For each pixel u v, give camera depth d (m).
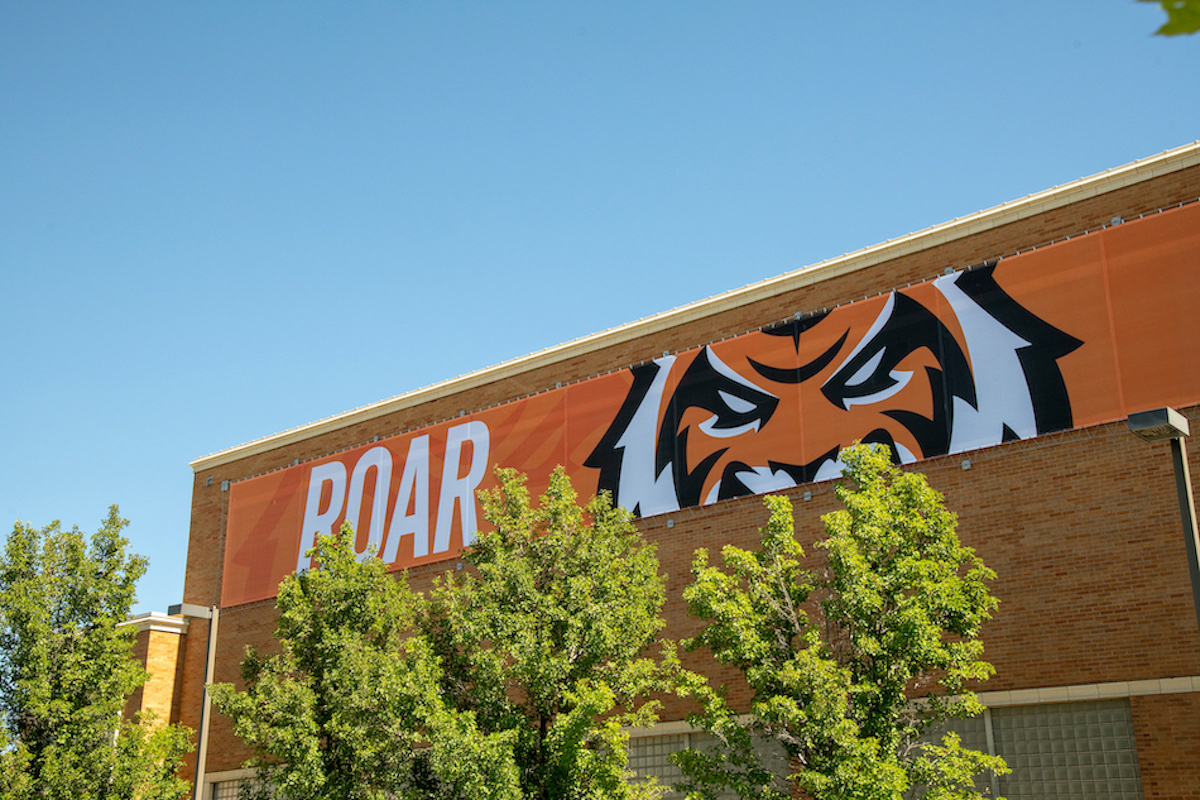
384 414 34.09
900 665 16.59
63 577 25.91
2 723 24.16
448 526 31.17
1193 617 19.36
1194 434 20.16
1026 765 20.52
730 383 26.73
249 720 22.53
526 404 30.62
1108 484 20.89
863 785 15.20
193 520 38.25
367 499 33.38
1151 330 21.11
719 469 26.25
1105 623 20.25
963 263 23.97
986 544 21.98
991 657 21.30
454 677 20.56
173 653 36.00
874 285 25.19
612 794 18.05
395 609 23.33
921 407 23.58
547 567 20.61
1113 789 19.56
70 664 24.89
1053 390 21.95
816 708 15.79
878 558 17.33
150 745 25.70
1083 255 22.28
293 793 21.16
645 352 28.77
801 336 25.91
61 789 23.67
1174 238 21.30
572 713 17.95
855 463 18.28
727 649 17.77
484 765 17.75
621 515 22.14
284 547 34.91
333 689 21.73
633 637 20.27
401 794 19.67
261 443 37.12
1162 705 19.27
